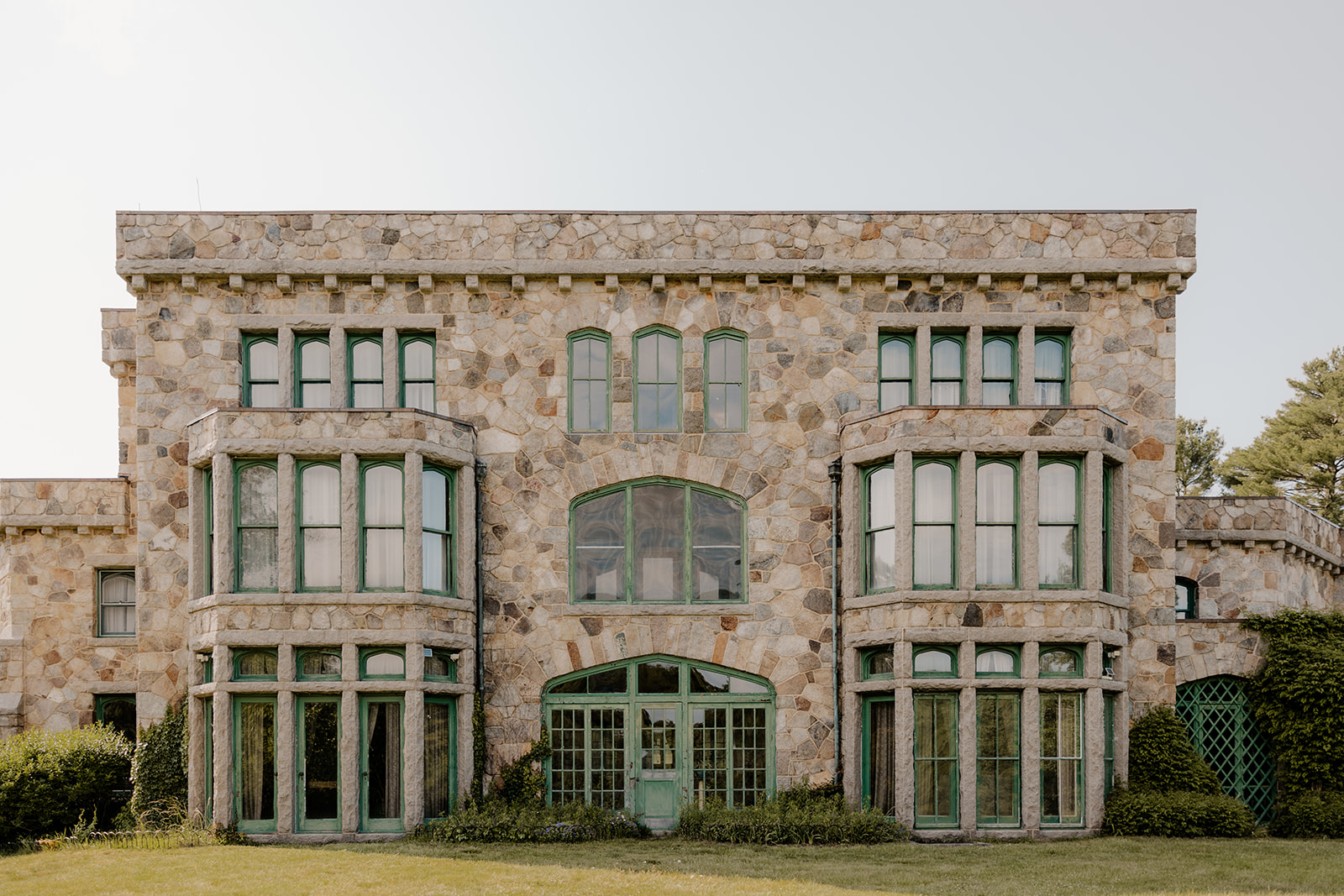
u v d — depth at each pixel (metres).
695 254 17.84
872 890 11.45
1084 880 12.14
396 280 17.84
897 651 16.00
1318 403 37.69
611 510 17.80
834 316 17.94
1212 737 18.05
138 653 17.11
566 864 13.23
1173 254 17.80
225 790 15.45
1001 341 18.16
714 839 15.70
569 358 17.97
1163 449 17.64
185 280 17.50
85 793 16.36
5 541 19.92
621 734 17.28
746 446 17.67
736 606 17.31
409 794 15.66
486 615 17.30
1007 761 15.98
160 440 17.45
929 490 16.42
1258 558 19.33
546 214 17.89
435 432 16.53
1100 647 16.05
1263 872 12.59
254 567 16.06
